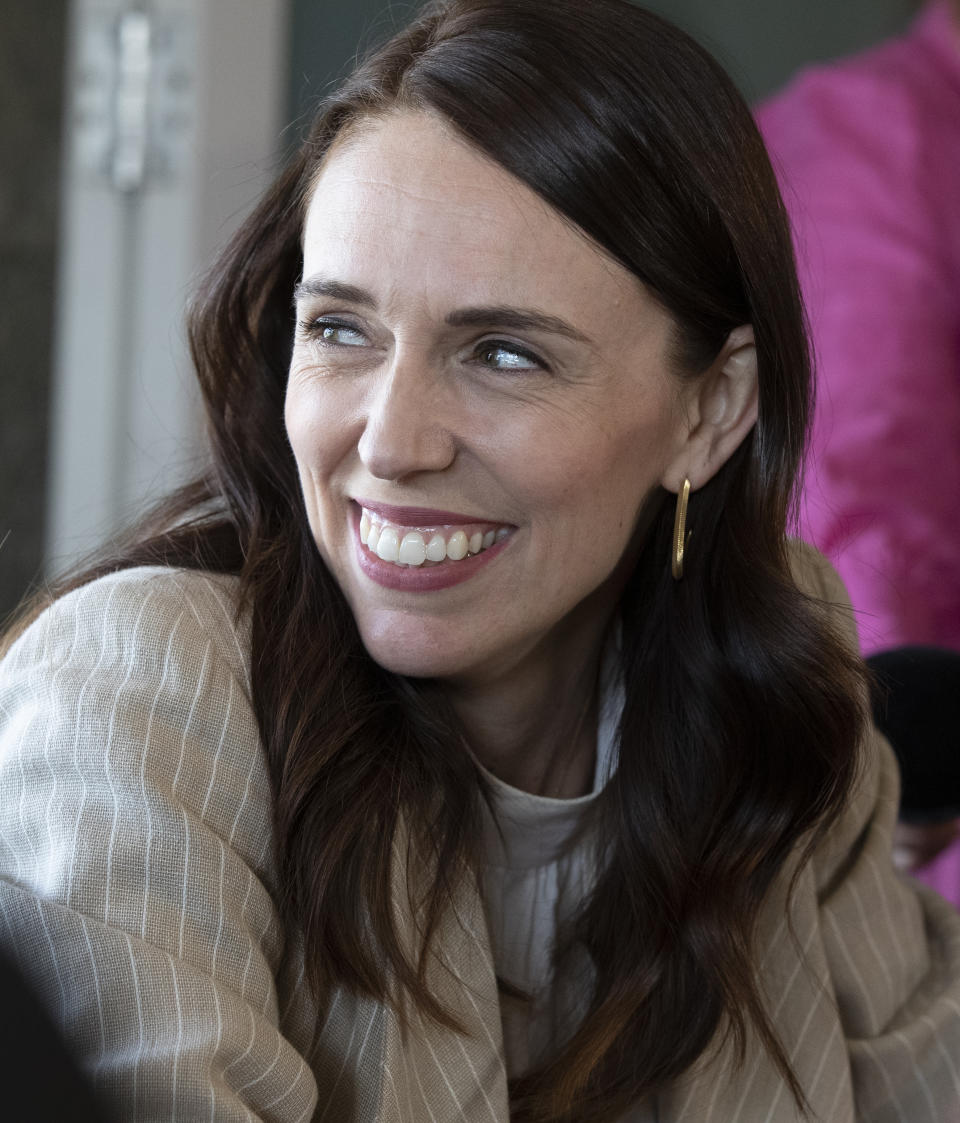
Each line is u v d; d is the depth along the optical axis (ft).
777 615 13.65
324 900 11.64
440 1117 11.93
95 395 30.71
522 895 13.83
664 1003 13.25
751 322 12.83
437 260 11.10
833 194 25.03
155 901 10.66
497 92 11.18
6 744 11.30
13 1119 5.23
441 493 11.62
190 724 11.53
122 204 30.55
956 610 22.49
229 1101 9.71
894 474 22.39
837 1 32.22
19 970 5.48
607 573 12.57
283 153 13.98
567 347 11.53
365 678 12.53
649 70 11.72
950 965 15.33
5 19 29.07
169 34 30.17
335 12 30.42
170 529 13.43
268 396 13.38
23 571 30.58
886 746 15.88
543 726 13.88
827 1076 13.84
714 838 13.58
